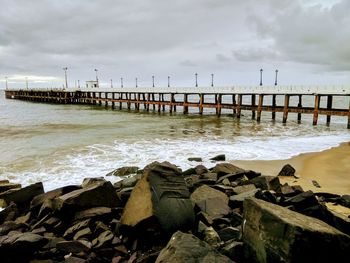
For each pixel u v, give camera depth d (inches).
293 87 1314.0
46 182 423.2
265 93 1389.0
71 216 260.8
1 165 517.7
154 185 235.9
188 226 233.5
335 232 162.7
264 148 700.7
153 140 794.2
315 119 1249.4
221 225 240.8
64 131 975.6
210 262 161.0
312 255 159.6
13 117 1533.0
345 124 1320.1
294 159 590.2
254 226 184.9
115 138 823.7
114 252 211.6
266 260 170.9
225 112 2091.5
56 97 3078.2
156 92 1934.1
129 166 490.3
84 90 2714.1
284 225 164.6
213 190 302.8
